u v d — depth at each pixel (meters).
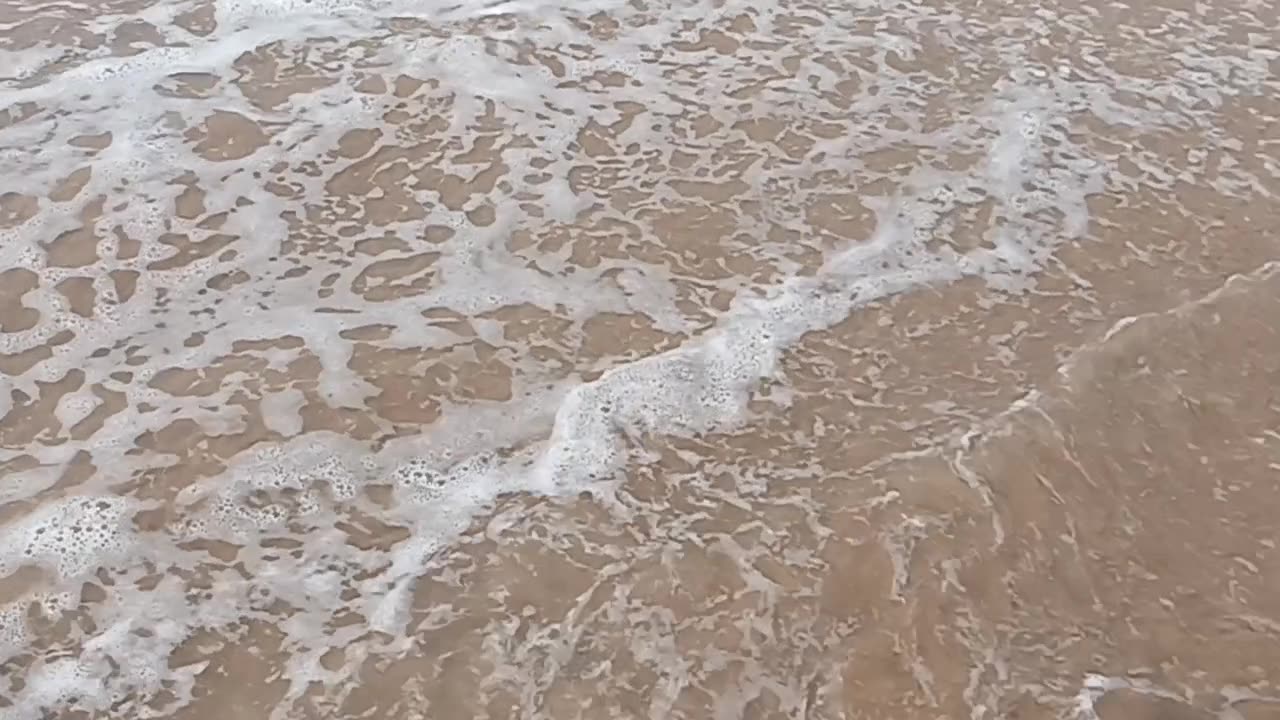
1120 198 4.03
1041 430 3.33
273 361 3.44
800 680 2.80
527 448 3.26
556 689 2.77
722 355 3.50
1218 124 4.32
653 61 4.46
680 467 3.23
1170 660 2.88
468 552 3.03
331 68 4.36
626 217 3.90
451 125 4.18
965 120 4.29
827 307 3.64
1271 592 3.02
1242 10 4.82
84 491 3.10
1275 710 2.79
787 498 3.17
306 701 2.73
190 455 3.20
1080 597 2.98
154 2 4.58
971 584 2.99
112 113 4.14
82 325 3.50
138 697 2.73
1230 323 3.63
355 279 3.68
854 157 4.13
